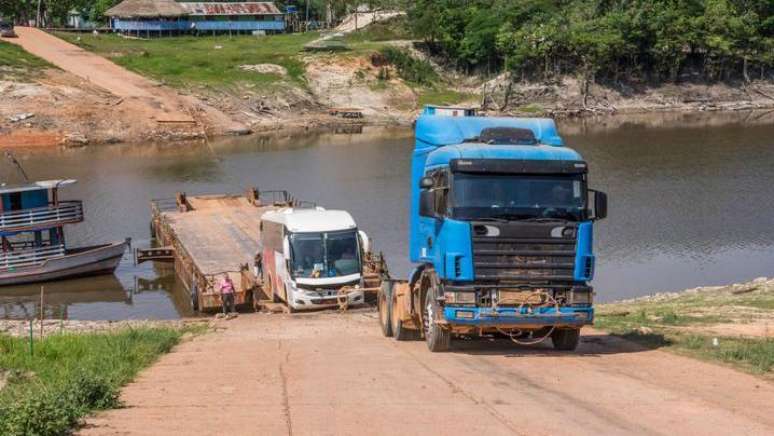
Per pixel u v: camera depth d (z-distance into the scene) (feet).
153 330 80.89
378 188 212.02
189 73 399.24
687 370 50.44
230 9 539.70
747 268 136.56
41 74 349.61
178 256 136.46
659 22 468.75
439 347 59.26
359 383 47.11
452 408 39.68
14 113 312.71
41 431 34.12
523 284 54.54
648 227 165.17
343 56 438.40
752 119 387.55
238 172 241.55
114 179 231.50
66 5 531.91
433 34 476.13
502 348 61.52
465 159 54.65
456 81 470.80
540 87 454.81
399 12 543.80
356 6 582.35
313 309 104.78
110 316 116.88
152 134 320.29
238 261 130.11
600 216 55.36
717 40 467.11
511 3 499.51
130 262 149.38
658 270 136.15
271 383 48.24
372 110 406.21
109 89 350.64
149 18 511.81
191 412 39.81
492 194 54.60
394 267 135.95
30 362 59.47
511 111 431.43
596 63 458.91
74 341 68.33
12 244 142.41
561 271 54.85
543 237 54.54
